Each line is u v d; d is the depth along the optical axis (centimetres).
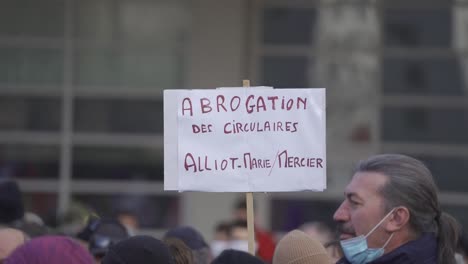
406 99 2908
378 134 2897
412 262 1004
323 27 2925
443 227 1034
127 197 2884
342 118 2903
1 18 2919
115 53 2919
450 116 2909
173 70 2905
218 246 2145
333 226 2842
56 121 2909
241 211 2275
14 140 2902
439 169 2903
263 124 1218
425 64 2919
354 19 2925
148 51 2914
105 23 2919
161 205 2872
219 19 2884
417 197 1013
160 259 938
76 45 2917
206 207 2825
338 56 2912
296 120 1216
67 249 916
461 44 2912
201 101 1225
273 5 2912
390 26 2922
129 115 2909
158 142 2905
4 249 1172
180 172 1219
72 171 2892
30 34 2919
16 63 2919
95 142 2900
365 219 1022
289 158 1212
